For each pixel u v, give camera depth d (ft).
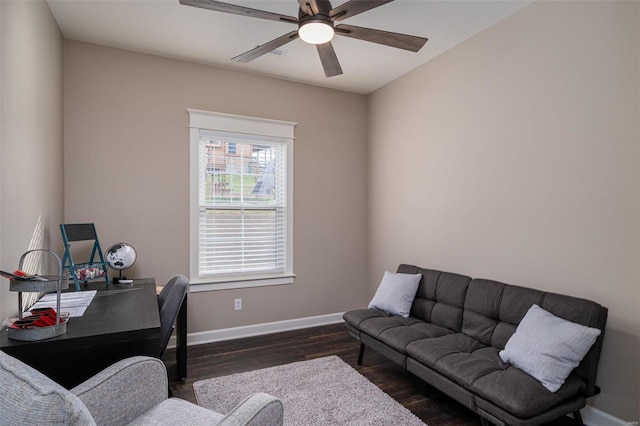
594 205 7.27
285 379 9.04
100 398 4.14
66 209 9.98
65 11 8.59
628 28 6.75
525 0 8.29
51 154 8.45
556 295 7.37
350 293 14.24
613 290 6.95
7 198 5.56
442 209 11.02
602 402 7.06
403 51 10.81
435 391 8.57
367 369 9.77
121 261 9.48
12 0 5.82
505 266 9.10
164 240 11.16
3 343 4.76
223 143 12.07
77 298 7.42
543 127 8.21
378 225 13.92
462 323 9.04
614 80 6.94
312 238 13.51
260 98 12.53
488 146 9.54
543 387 6.03
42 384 2.79
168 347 11.24
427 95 11.56
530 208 8.50
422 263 11.79
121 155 10.62
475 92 9.90
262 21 9.09
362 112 14.44
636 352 6.62
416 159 12.03
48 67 8.21
